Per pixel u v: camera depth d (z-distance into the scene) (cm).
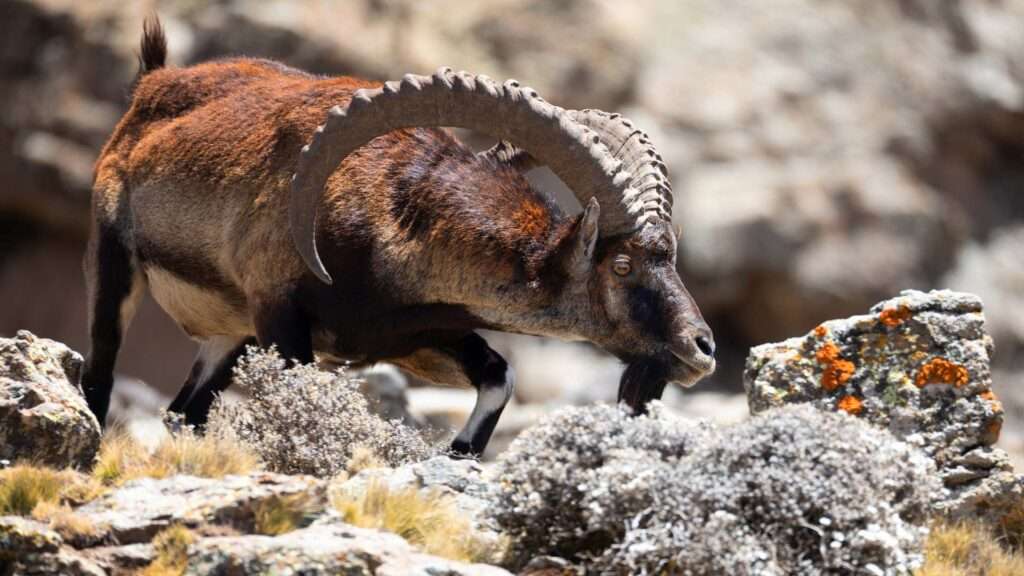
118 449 1400
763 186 4791
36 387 1382
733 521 1167
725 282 4706
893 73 5131
